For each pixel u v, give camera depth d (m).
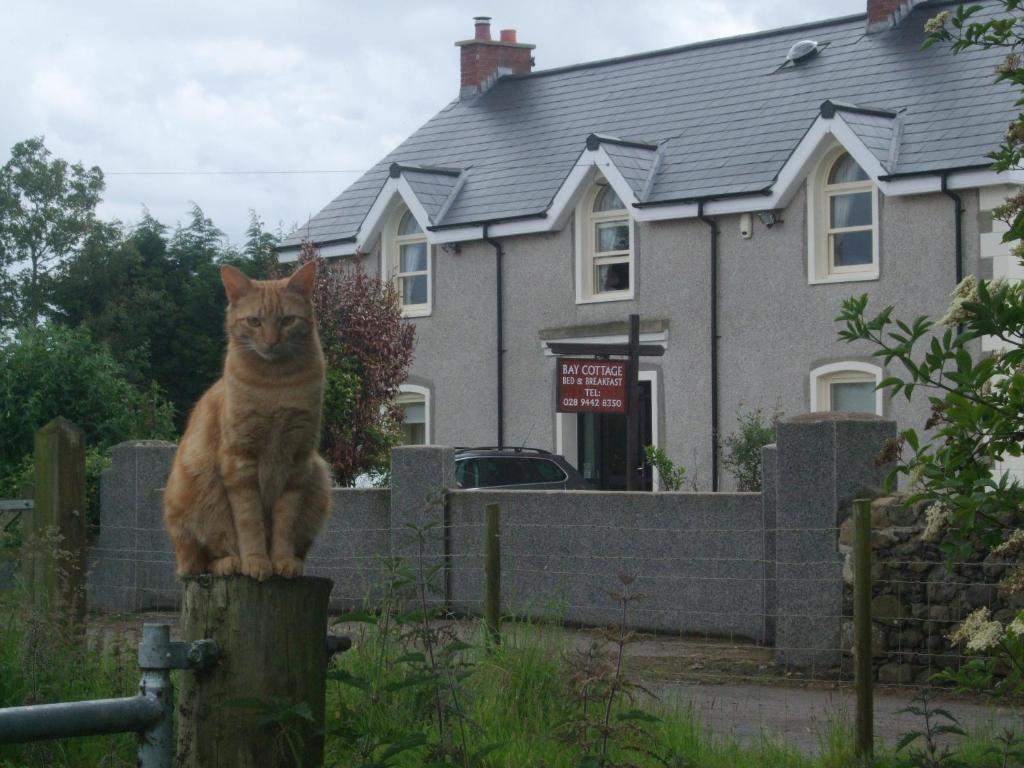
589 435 24.89
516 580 13.23
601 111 27.39
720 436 22.25
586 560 12.91
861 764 7.03
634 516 12.72
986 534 4.90
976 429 4.52
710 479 22.97
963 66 22.77
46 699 7.11
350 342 20.62
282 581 4.98
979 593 10.16
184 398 38.50
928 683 9.30
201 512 6.22
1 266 46.59
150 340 38.03
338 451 19.33
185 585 5.05
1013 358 4.51
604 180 24.56
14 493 14.98
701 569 12.36
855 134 21.19
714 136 24.53
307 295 6.38
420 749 6.53
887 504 10.59
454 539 13.59
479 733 6.70
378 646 7.52
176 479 6.34
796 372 22.17
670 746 7.17
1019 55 5.14
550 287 25.03
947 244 20.72
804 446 10.94
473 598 13.34
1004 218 4.93
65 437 9.57
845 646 10.70
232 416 6.07
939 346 4.53
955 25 5.41
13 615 7.97
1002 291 4.41
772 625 11.85
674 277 23.56
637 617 12.61
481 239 25.55
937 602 10.31
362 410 20.06
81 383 17.20
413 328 21.88
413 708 6.71
